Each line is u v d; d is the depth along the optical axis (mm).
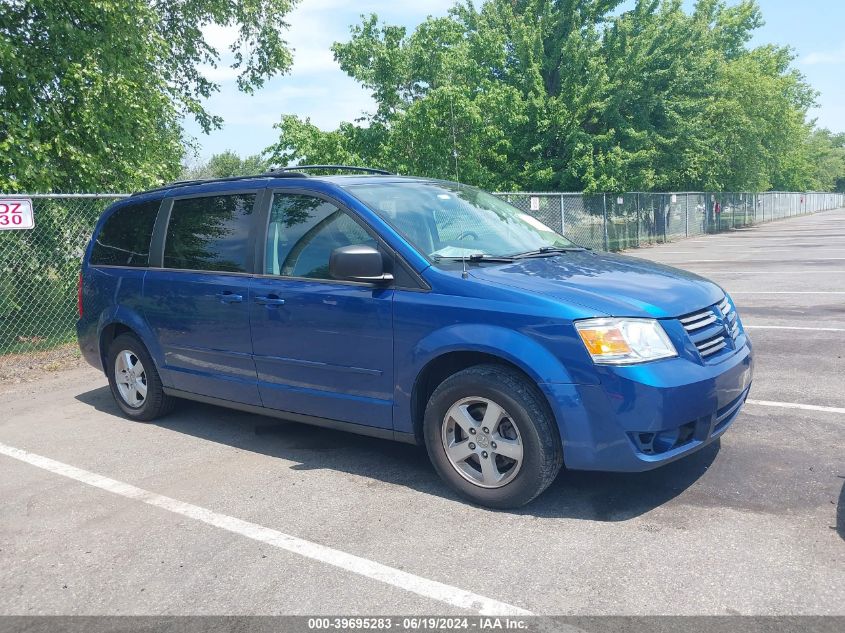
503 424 3816
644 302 3678
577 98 22938
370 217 4297
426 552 3434
